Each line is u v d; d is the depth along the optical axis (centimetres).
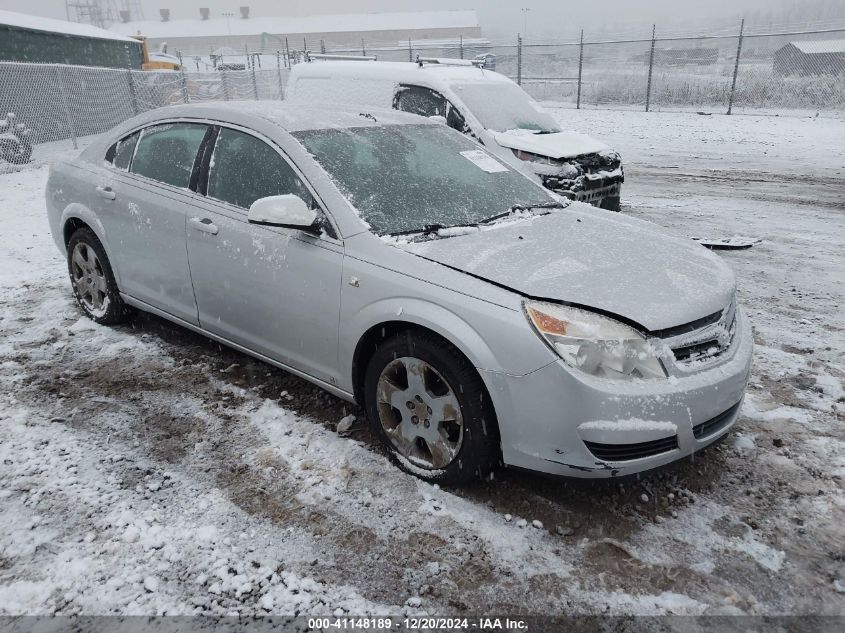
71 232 489
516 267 291
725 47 2853
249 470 314
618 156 755
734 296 315
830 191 1015
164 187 405
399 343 298
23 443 333
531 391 262
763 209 898
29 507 285
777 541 269
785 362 430
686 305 279
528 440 268
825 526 278
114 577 248
